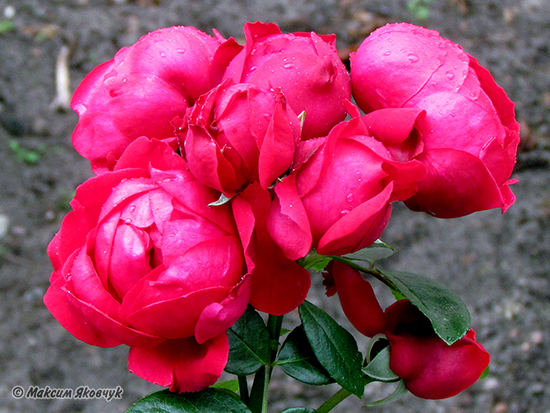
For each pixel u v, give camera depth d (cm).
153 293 30
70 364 81
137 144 32
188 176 31
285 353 35
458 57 32
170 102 33
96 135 34
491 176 32
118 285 31
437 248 91
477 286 88
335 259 36
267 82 31
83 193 32
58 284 33
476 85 32
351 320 36
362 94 33
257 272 32
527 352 83
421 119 32
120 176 32
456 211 33
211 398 34
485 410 80
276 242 31
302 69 32
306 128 32
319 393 80
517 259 91
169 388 32
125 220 31
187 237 30
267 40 32
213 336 31
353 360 35
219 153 30
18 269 88
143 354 32
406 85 32
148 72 33
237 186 31
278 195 30
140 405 33
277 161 30
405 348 35
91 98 34
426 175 32
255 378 37
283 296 33
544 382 82
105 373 81
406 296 35
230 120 30
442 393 35
